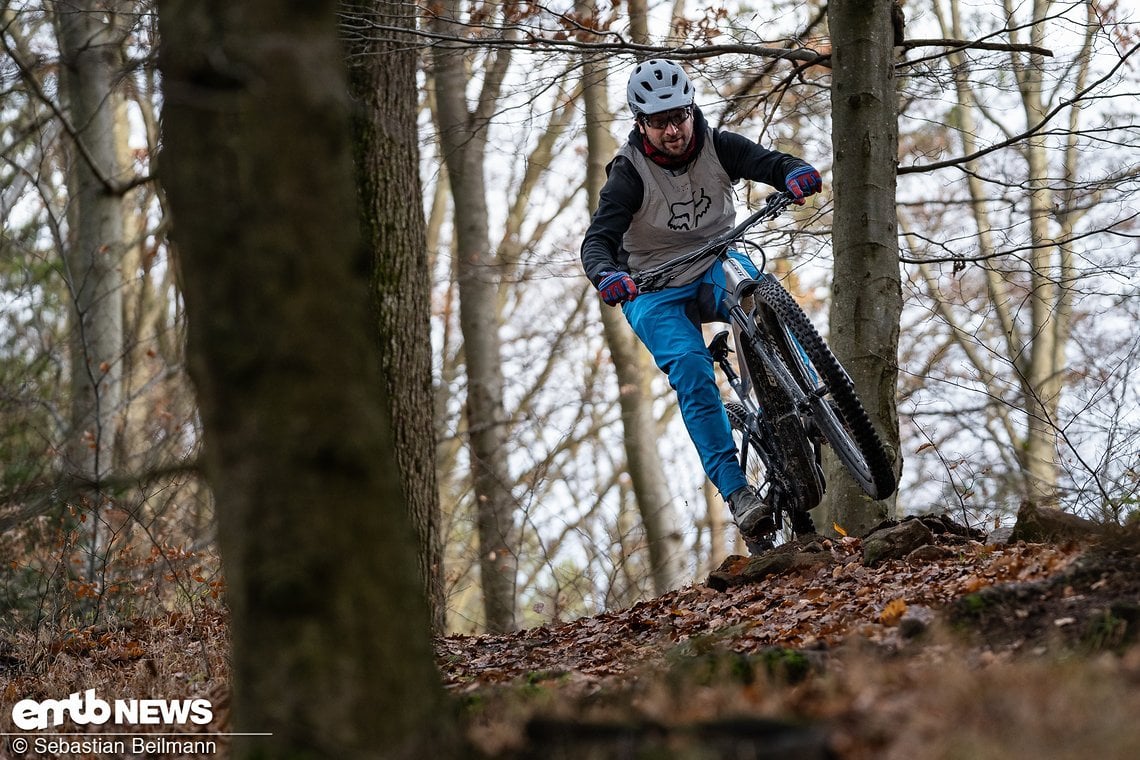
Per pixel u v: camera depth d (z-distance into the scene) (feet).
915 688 16.40
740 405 32.99
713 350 33.04
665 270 30.94
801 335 28.53
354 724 14.15
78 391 56.13
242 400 14.62
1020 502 28.89
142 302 72.74
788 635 22.84
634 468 81.05
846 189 37.04
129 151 72.79
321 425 14.57
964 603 20.20
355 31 42.01
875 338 36.32
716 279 31.37
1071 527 26.16
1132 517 24.35
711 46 43.75
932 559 27.55
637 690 19.15
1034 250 46.01
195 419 42.83
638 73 30.50
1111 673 15.98
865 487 28.94
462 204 73.15
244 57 14.89
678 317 32.12
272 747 14.07
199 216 14.84
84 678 28.63
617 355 83.20
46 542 37.22
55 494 17.70
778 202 29.89
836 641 20.94
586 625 32.17
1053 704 14.83
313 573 14.28
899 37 39.86
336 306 14.94
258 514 14.46
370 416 14.99
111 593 39.40
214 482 14.90
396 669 14.60
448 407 100.94
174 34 15.17
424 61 50.29
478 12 47.34
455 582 72.59
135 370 57.62
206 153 14.89
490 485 71.46
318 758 13.99
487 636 34.58
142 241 65.16
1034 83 48.11
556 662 26.76
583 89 51.13
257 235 14.69
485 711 18.89
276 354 14.61
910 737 14.57
